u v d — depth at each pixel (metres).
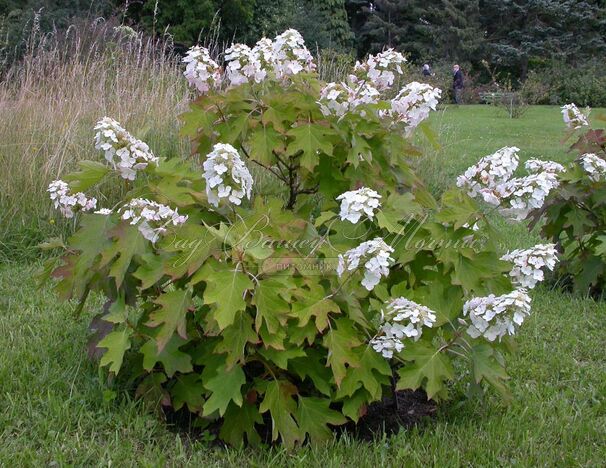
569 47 28.41
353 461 2.74
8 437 2.80
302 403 2.79
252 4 19.55
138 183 3.10
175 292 2.65
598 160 4.78
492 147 11.52
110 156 2.86
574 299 4.93
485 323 2.67
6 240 5.52
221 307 2.45
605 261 4.93
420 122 3.29
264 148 3.03
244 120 3.06
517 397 3.38
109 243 2.90
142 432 2.87
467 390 3.10
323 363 2.91
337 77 7.99
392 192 3.08
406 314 2.59
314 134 2.98
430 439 2.92
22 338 3.75
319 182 3.28
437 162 7.40
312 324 2.71
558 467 2.79
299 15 20.77
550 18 29.47
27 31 11.27
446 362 2.79
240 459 2.74
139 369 3.07
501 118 17.17
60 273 3.01
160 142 6.57
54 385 3.22
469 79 24.84
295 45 3.16
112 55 8.06
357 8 32.25
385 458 2.78
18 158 5.82
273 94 3.09
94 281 2.95
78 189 2.95
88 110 6.76
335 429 3.09
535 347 4.01
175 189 2.81
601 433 3.06
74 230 5.59
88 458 2.69
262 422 2.82
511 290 2.87
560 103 23.58
